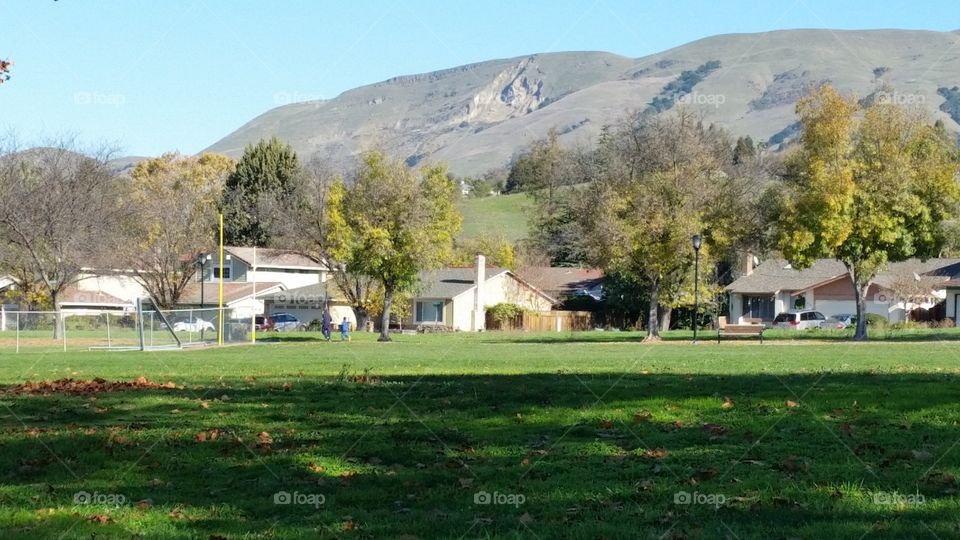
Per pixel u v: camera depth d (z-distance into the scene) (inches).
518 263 3730.3
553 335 2368.4
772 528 309.7
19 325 1844.2
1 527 321.1
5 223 2247.8
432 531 314.0
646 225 1975.9
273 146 3777.1
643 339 1988.2
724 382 679.7
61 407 601.9
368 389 685.9
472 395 631.2
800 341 1786.4
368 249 2143.2
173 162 4126.5
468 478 390.3
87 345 1772.9
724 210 2058.3
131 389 706.8
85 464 424.2
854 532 302.0
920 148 1927.9
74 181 2311.8
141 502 355.9
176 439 476.4
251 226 3567.9
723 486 366.6
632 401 572.4
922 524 309.7
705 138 2859.3
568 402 580.7
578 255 3604.8
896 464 399.2
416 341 2054.6
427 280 3046.3
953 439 444.5
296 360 1175.6
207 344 1820.9
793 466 395.9
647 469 398.6
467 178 6761.8
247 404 604.1
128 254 2728.8
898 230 1860.2
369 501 358.9
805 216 1895.9
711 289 2203.5
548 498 355.9
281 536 309.7
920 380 685.9
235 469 413.1
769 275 3093.0
